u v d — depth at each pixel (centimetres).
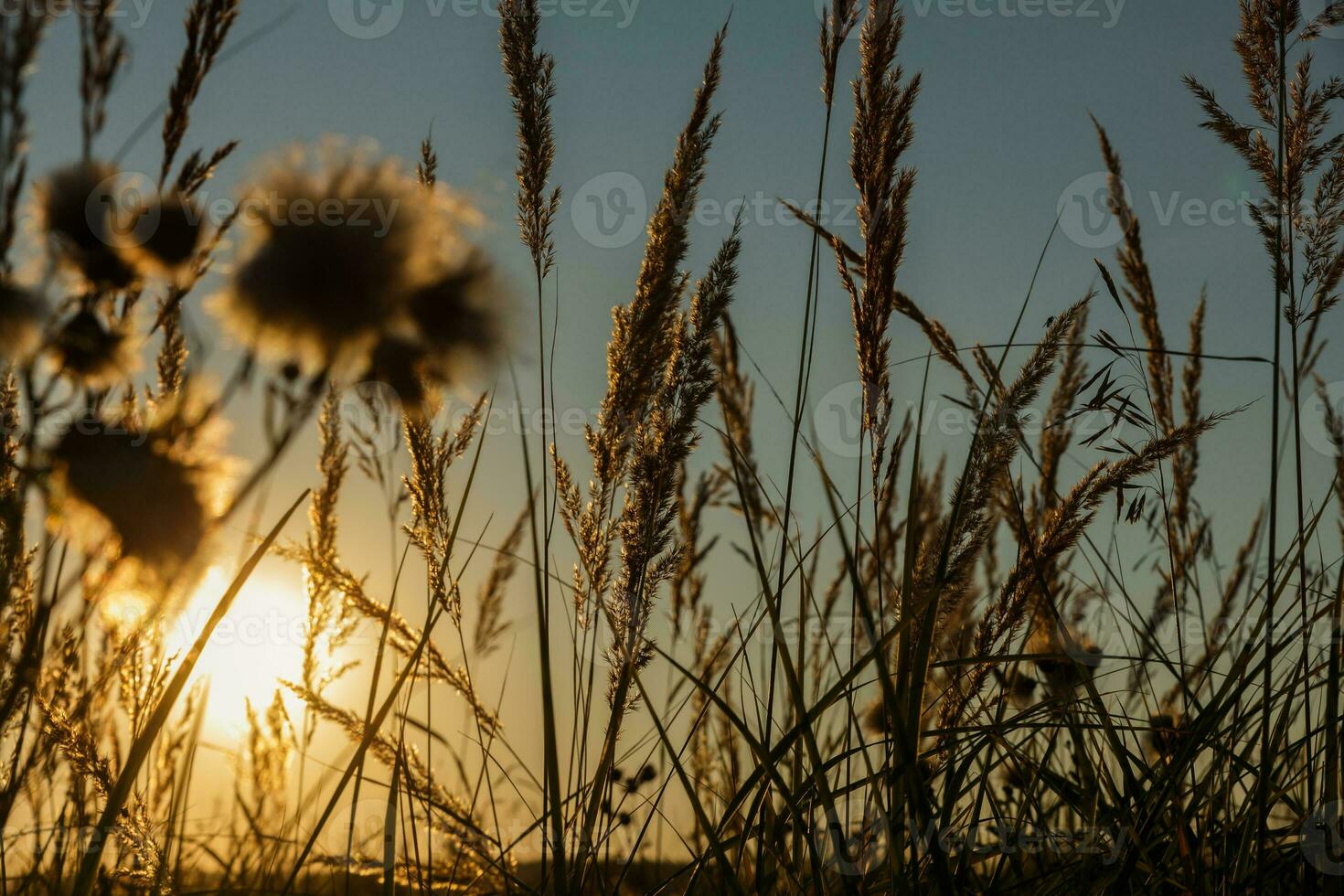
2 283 105
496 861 123
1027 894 125
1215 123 131
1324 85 129
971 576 124
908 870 119
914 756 117
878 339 128
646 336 126
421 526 127
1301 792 126
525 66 128
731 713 118
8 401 110
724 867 118
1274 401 123
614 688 124
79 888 114
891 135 128
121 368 106
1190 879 120
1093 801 126
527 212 128
